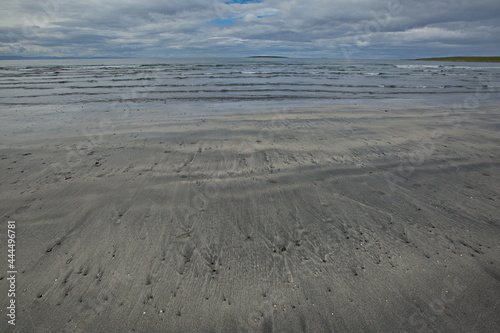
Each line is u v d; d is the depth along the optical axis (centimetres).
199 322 190
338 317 194
